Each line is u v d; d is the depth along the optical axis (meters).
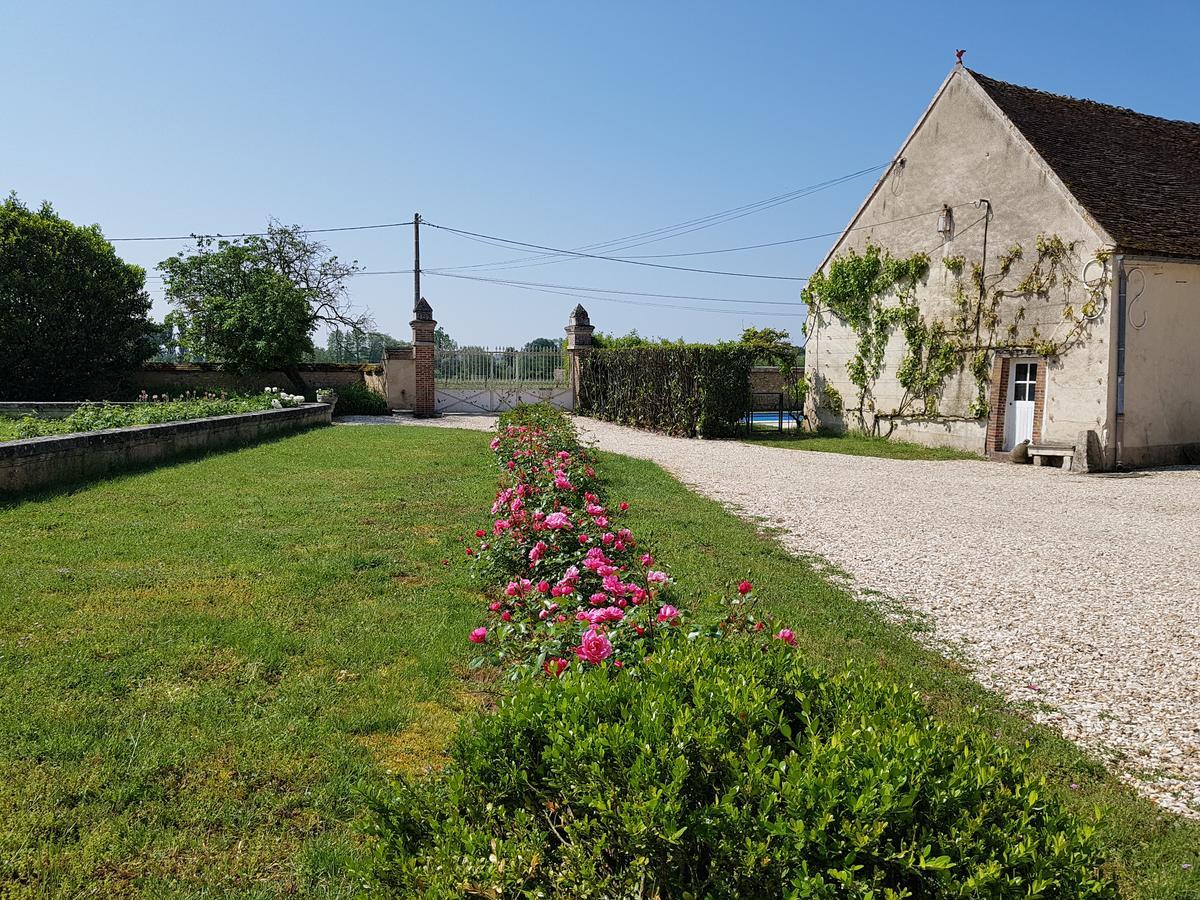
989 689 3.93
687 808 1.74
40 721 3.12
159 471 9.61
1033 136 13.86
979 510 8.84
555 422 12.29
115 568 5.29
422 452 12.62
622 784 1.79
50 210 21.77
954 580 5.91
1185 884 2.42
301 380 24.69
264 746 3.03
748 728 1.92
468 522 7.10
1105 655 4.41
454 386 25.31
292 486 8.88
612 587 3.14
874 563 6.39
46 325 20.58
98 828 2.51
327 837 2.52
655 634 2.88
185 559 5.57
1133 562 6.46
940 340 15.52
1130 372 12.59
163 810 2.62
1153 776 3.13
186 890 2.27
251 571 5.32
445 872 1.69
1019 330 13.88
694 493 9.52
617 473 10.74
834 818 1.63
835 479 11.30
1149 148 15.73
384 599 4.83
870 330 17.38
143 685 3.53
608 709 2.02
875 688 2.22
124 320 22.14
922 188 15.81
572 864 1.77
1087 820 1.95
